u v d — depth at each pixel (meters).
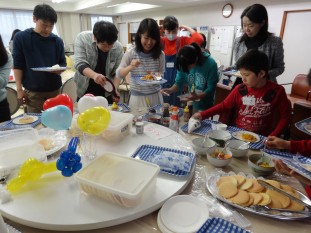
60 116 1.04
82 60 1.89
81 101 1.26
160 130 1.38
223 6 5.14
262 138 1.33
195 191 0.89
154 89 2.05
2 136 1.12
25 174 0.83
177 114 1.42
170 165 0.96
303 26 3.88
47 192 0.81
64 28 7.64
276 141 1.18
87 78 1.98
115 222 0.71
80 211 0.73
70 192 0.82
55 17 2.06
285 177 0.98
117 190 0.71
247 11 1.94
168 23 2.73
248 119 1.58
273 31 4.34
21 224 0.72
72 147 0.90
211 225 0.69
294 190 0.86
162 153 1.06
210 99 2.04
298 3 3.88
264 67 1.43
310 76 1.16
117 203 0.76
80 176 0.79
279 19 4.21
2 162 0.92
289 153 1.09
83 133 1.15
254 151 1.21
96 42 1.86
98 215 0.71
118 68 1.96
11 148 1.01
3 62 1.72
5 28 6.52
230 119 1.71
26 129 1.20
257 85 1.52
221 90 3.17
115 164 0.87
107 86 1.71
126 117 1.29
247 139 1.31
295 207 0.77
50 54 2.22
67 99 1.30
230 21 5.07
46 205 0.75
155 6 6.32
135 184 0.76
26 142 1.09
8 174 0.90
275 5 4.22
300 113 2.39
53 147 1.10
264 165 1.02
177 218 0.74
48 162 0.97
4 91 1.84
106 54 2.03
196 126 1.40
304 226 0.73
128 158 0.90
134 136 1.29
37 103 2.26
